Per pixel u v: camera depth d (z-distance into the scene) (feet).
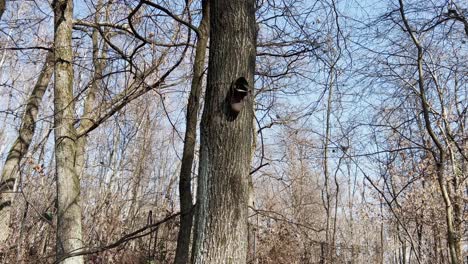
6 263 24.97
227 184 10.60
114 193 37.63
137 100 28.96
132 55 19.20
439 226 27.61
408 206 28.12
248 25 11.71
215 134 10.97
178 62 20.16
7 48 19.54
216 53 11.53
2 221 27.22
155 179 47.91
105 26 21.02
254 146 32.76
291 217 44.68
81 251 17.15
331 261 37.19
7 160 28.71
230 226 10.37
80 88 22.48
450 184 26.35
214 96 11.25
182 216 16.99
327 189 48.70
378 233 47.85
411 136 26.27
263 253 33.65
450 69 25.25
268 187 48.91
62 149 18.52
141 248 27.68
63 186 17.92
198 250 10.43
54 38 19.90
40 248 27.55
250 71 11.51
